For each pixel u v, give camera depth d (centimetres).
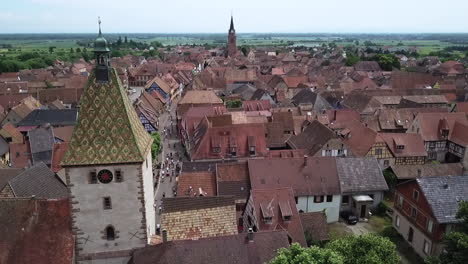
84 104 3300
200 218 4281
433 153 9844
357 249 3794
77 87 16975
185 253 3656
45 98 14812
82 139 3297
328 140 8119
